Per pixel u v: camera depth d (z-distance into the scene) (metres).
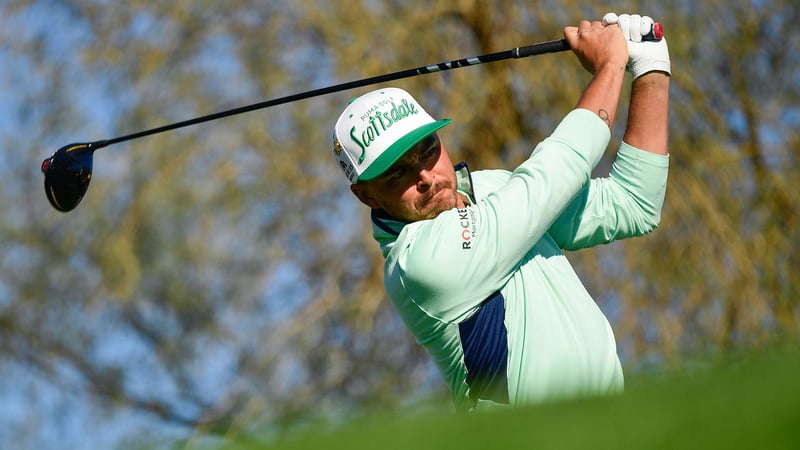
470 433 8.41
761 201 40.81
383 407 10.41
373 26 40.34
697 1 41.25
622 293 38.28
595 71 15.01
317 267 41.44
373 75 39.84
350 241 41.41
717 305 38.78
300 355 40.38
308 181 40.88
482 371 13.61
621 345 38.03
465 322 13.65
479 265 13.52
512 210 13.59
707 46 41.53
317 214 41.47
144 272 42.22
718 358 9.61
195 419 44.31
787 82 42.38
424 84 39.94
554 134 14.20
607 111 14.49
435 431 8.63
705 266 39.00
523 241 13.59
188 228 41.69
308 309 40.31
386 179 14.40
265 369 40.06
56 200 19.20
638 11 40.25
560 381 13.30
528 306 13.59
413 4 40.41
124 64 42.44
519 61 39.69
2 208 44.22
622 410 8.09
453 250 13.52
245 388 39.97
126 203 42.50
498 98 39.50
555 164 13.81
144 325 43.84
